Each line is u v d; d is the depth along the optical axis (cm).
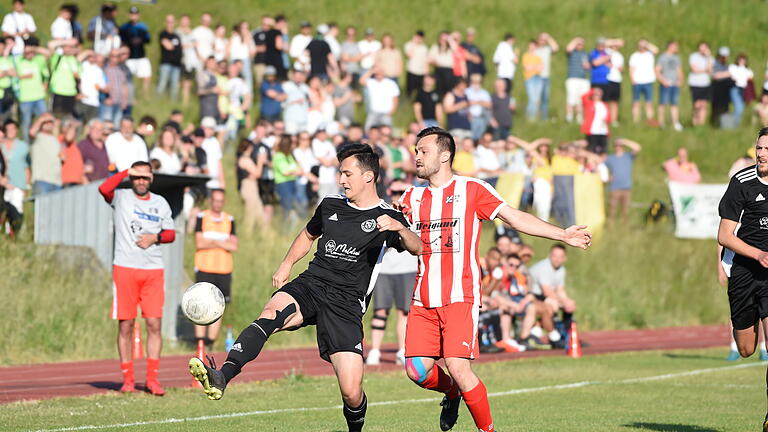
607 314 6806
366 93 7488
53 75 6197
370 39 8144
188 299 2141
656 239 7681
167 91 7869
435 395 3319
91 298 5022
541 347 5166
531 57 8850
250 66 7612
